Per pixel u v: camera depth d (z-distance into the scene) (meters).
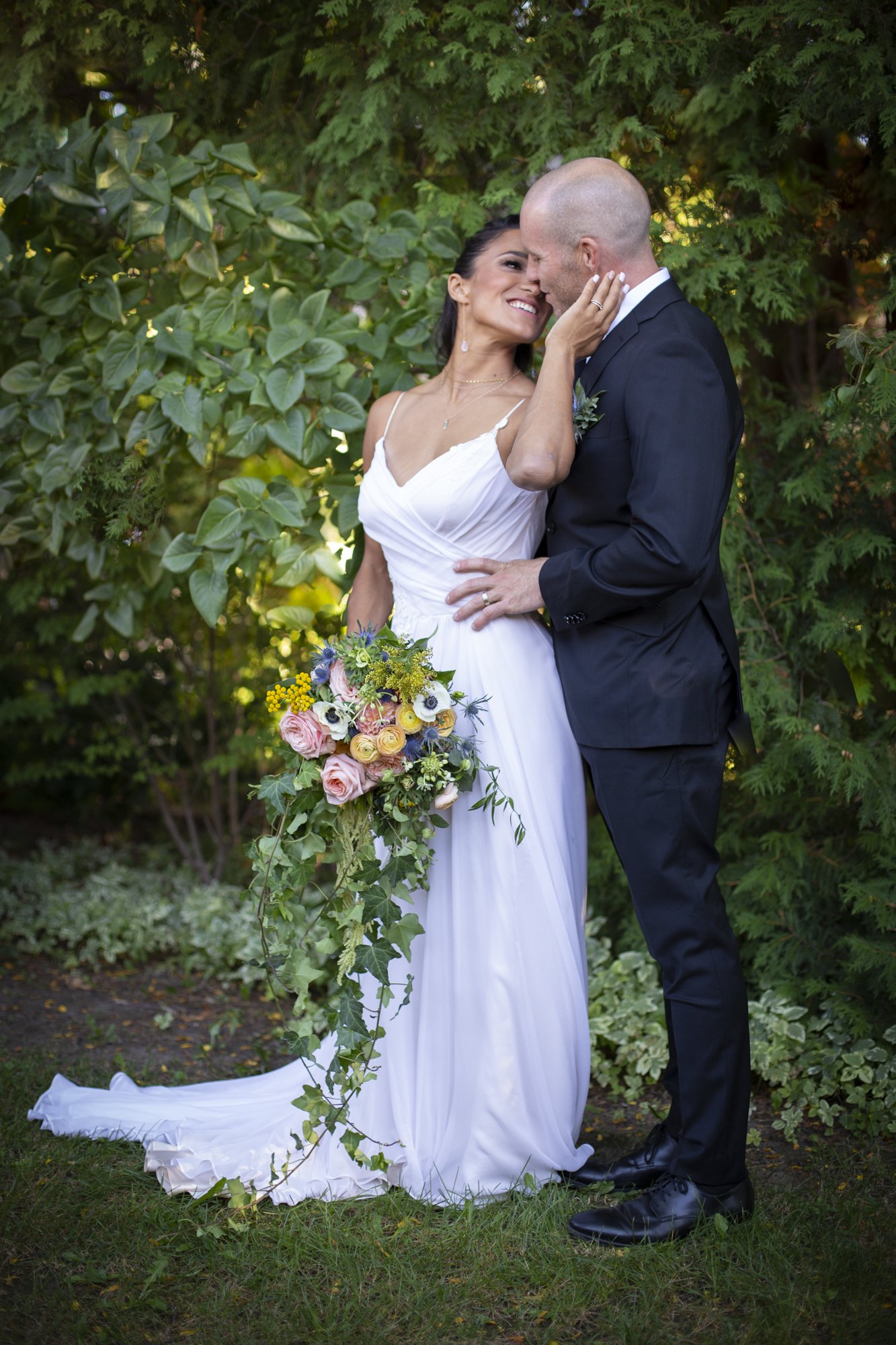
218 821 4.71
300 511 3.10
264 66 3.46
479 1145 2.24
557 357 2.12
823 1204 2.26
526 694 2.29
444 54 3.05
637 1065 2.94
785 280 3.03
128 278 3.26
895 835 3.05
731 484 2.28
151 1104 2.62
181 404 3.05
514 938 2.23
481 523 2.30
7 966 3.94
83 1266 2.02
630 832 2.14
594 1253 2.09
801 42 2.76
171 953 4.16
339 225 3.30
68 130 3.25
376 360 3.27
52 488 3.28
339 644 2.20
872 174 3.12
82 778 5.56
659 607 2.12
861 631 3.05
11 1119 2.61
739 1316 1.91
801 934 3.18
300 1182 2.29
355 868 2.20
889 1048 2.88
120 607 3.69
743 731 2.27
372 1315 1.90
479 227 3.23
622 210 2.11
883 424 2.73
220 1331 1.85
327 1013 2.29
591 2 2.93
